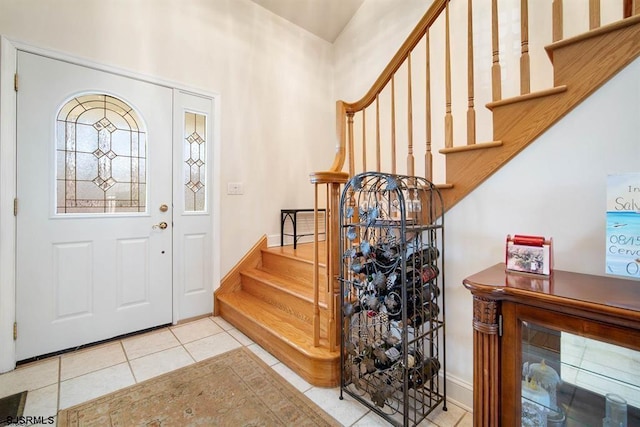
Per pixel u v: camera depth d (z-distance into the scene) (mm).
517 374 938
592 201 1126
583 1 1986
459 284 1511
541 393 937
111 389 1610
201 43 2645
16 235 1823
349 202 1789
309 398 1563
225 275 2799
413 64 2875
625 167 1056
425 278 1384
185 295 2566
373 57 3330
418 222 1502
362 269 1482
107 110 2178
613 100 1074
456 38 2586
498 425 968
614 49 1062
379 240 1600
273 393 1599
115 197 2217
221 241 2770
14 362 1799
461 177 1475
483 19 2451
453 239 1525
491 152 1372
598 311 771
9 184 1790
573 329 832
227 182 2812
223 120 2785
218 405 1495
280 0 3094
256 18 3045
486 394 984
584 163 1142
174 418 1399
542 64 2164
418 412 1440
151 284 2377
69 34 2004
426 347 1654
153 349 2064
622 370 836
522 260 1129
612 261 938
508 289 930
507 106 1321
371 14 3348
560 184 1198
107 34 2158
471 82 1462
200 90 2629
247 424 1369
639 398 817
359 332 1612
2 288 1760
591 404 896
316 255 1764
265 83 3117
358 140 3410
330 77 3783
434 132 2744
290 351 1841
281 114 3260
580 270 1154
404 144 2959
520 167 1303
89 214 2094
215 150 2719
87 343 2084
